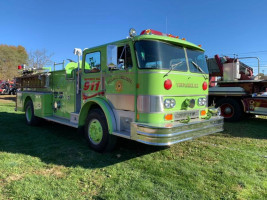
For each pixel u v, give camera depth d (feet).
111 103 14.03
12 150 14.61
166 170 11.81
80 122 16.12
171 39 13.01
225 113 27.53
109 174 11.23
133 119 12.62
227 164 12.78
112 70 13.83
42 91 22.89
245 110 26.00
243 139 18.34
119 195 9.20
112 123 13.60
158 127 10.89
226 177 11.07
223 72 28.32
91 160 13.16
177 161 13.15
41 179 10.49
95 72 15.25
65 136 18.90
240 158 13.76
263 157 14.03
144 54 12.10
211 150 15.24
